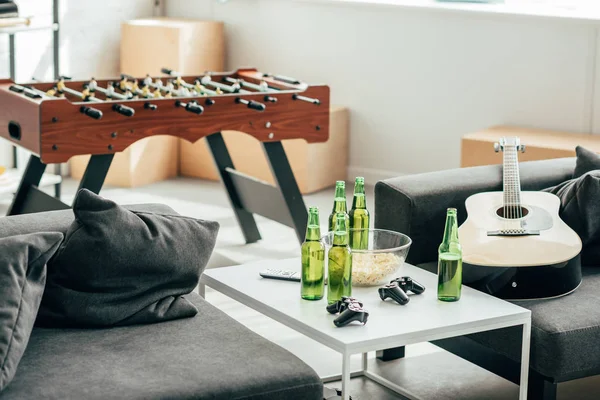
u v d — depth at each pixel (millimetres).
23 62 7027
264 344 2934
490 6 6703
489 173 4059
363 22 7109
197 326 3059
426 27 6844
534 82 6488
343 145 7320
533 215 3781
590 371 3301
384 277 3297
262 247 5742
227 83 5703
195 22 7492
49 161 4609
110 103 4672
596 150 5750
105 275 3021
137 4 7785
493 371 3412
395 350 4055
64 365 2736
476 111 6762
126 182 7195
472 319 3066
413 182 3896
